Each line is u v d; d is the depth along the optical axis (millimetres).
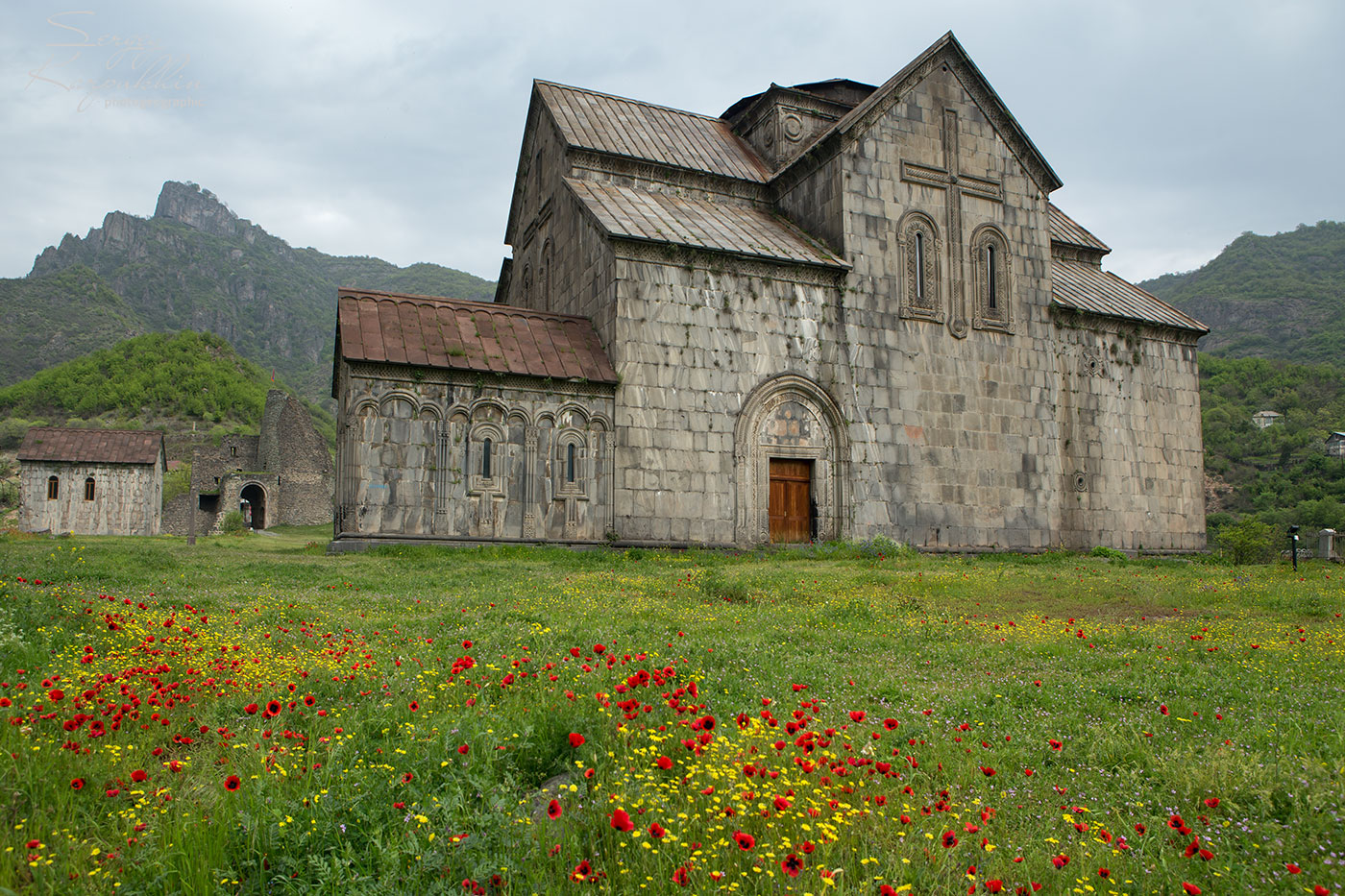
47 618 9516
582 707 6375
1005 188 31391
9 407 97062
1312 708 7754
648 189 31500
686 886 4180
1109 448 33125
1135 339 34344
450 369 24094
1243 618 14492
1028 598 17172
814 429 27812
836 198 28984
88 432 61406
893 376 28891
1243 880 4488
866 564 23547
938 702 7836
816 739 5961
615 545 25016
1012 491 30453
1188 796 5539
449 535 23938
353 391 23359
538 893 3984
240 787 4816
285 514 72312
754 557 24922
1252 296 151875
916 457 28938
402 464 23688
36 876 4039
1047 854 4723
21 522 58250
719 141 34938
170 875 4164
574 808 4879
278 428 72938
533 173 35500
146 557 20500
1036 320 31578
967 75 30938
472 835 4434
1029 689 8422
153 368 104000
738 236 28344
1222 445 82312
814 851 4488
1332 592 17516
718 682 8094
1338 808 5137
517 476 24734
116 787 4984
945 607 15430
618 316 25781
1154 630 12664
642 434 25688
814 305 28016
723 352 26750
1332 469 72438
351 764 5406
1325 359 122250
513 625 10836
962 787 5703
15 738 5473
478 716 6191
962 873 4441
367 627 11016
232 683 7410
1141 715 7496
